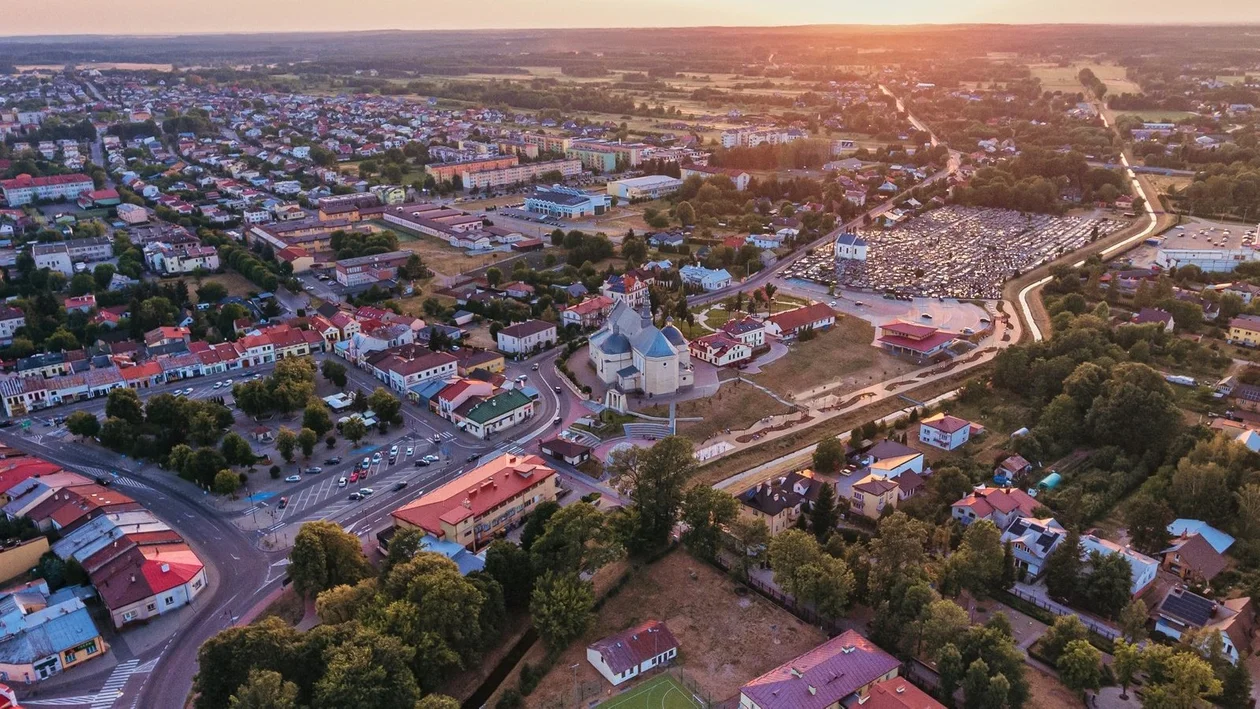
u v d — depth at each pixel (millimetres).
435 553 191250
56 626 176625
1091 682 157875
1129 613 171125
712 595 196625
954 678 158625
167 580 192000
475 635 172500
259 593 197500
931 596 173250
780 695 154250
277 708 145500
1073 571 188625
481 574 186625
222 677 157375
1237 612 179375
